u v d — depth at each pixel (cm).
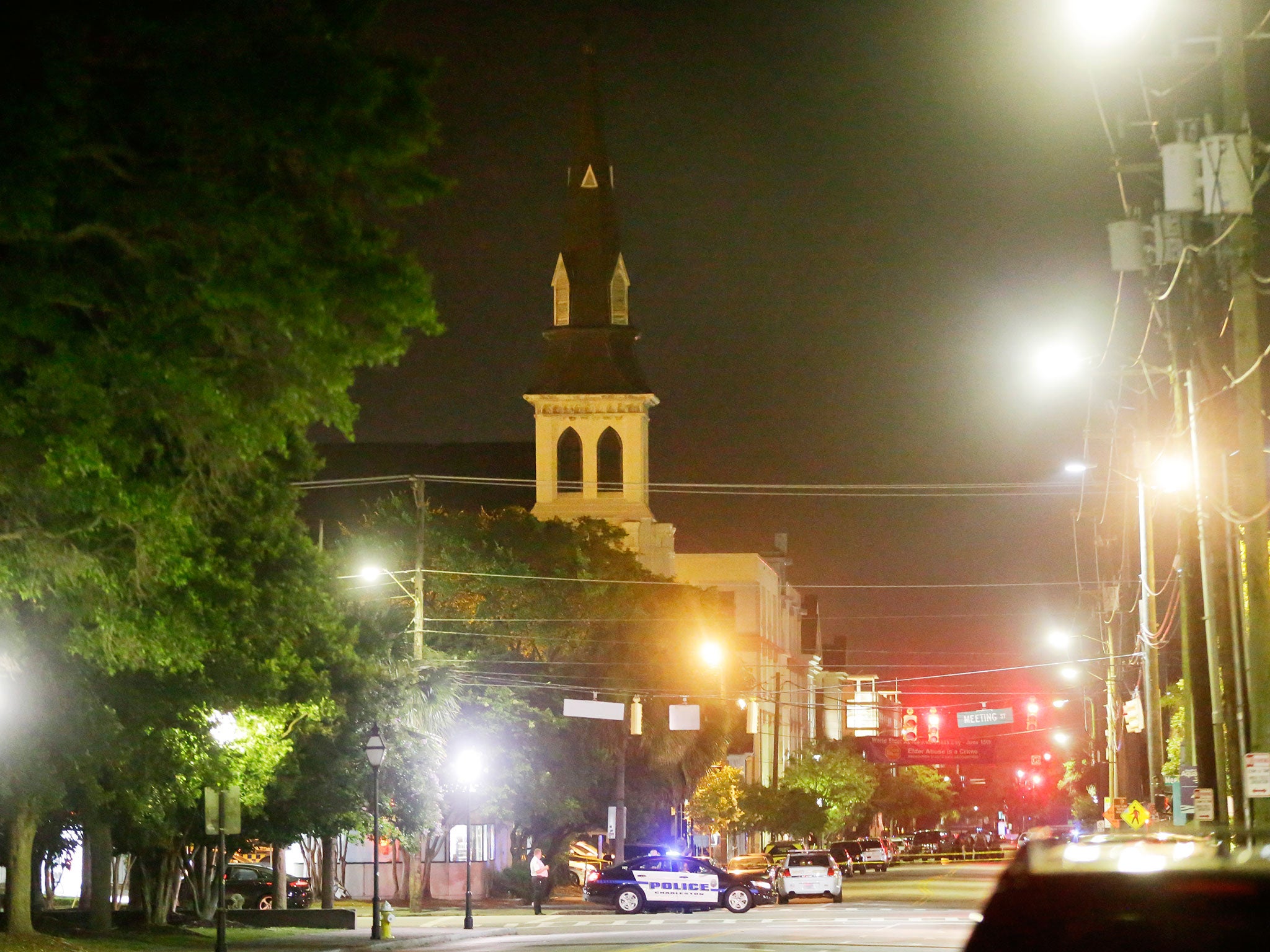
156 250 3678
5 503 4697
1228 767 6331
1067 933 1753
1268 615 5022
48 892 12231
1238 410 5053
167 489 4356
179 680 7081
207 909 10344
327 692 8431
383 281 3788
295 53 3522
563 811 13712
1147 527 9800
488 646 12812
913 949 7419
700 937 8600
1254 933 1672
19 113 3309
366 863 15500
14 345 3753
